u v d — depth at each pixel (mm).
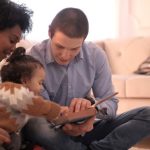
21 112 1441
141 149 2092
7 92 1403
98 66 1866
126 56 3734
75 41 1580
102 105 1749
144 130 1746
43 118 1634
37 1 4328
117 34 4508
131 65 3695
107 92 1870
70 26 1567
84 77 1830
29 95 1412
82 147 1681
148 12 4469
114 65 3758
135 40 3791
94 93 1917
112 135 1732
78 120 1513
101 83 1876
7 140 1375
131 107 3053
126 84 3035
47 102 1452
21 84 1493
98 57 1869
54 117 1463
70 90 1797
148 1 4461
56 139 1579
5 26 1425
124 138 1729
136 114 1781
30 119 1637
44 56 1789
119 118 1826
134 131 1734
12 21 1434
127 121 1786
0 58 1531
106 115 1753
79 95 1825
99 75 1877
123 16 4520
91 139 1814
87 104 1586
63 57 1640
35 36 4305
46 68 1780
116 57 3770
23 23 1491
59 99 1823
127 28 4512
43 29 4332
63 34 1568
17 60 1544
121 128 1736
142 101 3029
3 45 1460
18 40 1500
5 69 1535
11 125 1415
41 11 4336
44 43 1828
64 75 1791
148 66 3535
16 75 1511
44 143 1598
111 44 3826
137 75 3297
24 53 1605
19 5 1514
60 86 1802
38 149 1584
